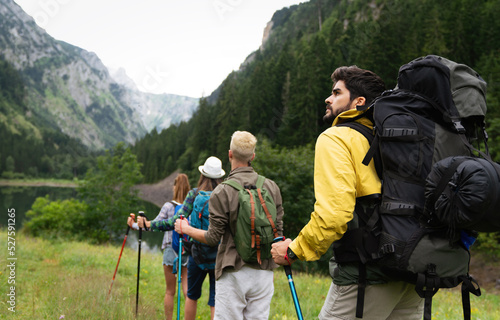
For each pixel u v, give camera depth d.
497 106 19.61
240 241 2.50
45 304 4.37
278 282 7.46
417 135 1.55
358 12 96.19
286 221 16.83
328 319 1.77
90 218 23.66
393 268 1.52
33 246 11.31
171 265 3.94
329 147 1.68
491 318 4.97
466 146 1.60
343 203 1.55
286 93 70.50
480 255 18.00
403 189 1.55
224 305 2.56
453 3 48.22
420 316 1.88
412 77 1.67
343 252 1.68
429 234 1.50
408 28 51.50
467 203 1.36
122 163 25.03
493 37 40.72
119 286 5.79
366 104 1.92
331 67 58.38
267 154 17.45
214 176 3.42
